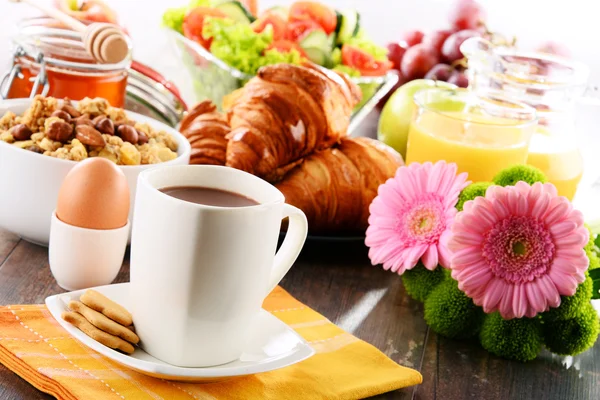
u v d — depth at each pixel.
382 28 2.06
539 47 1.60
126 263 1.11
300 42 1.45
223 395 0.92
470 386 1.01
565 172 1.25
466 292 1.03
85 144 1.08
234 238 0.90
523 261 1.02
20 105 1.14
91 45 1.21
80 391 0.89
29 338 0.95
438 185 1.08
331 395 0.94
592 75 2.02
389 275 1.17
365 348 1.01
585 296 1.03
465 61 1.56
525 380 1.03
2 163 1.07
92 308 0.93
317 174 1.19
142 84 1.42
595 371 1.06
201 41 1.43
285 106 1.19
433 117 1.21
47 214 1.07
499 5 2.03
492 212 1.02
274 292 1.08
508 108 1.22
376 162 1.20
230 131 1.21
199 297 0.91
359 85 1.40
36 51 1.23
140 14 1.86
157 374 0.90
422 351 1.05
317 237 1.21
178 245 0.90
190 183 0.95
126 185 1.04
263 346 0.96
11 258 1.08
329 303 1.10
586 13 2.00
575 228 1.01
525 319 1.04
